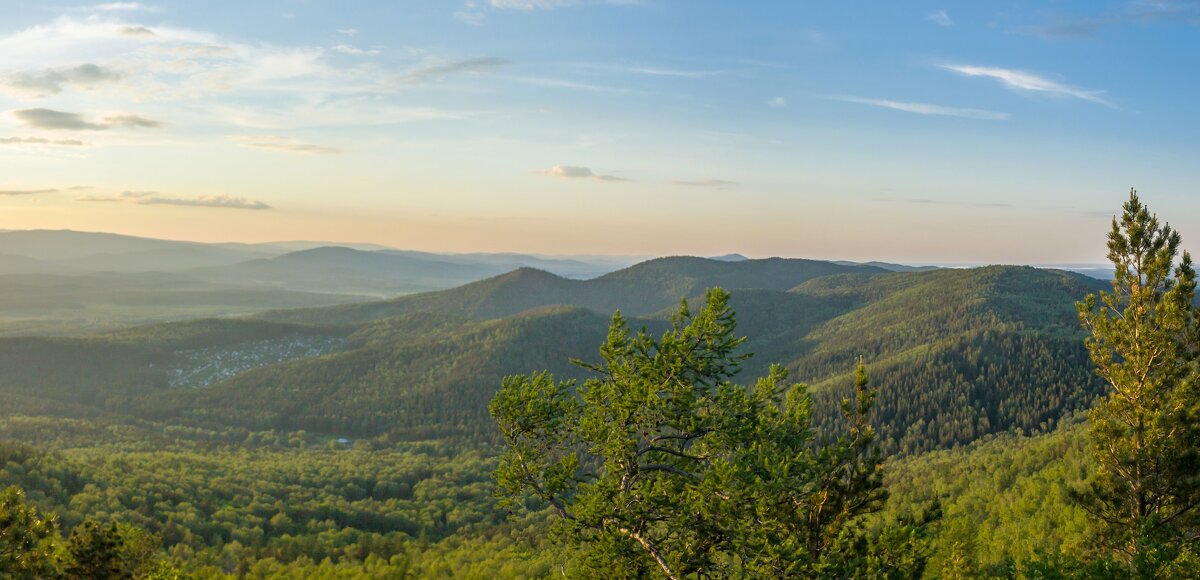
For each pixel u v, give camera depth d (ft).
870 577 65.26
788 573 63.62
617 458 76.02
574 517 72.02
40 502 383.04
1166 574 75.05
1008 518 284.20
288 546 396.98
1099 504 94.84
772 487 65.05
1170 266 95.09
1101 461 97.40
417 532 476.54
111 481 451.53
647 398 73.15
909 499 375.66
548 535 75.66
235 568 354.54
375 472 621.31
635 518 69.97
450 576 354.33
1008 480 363.35
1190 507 89.10
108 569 104.94
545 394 82.79
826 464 72.69
